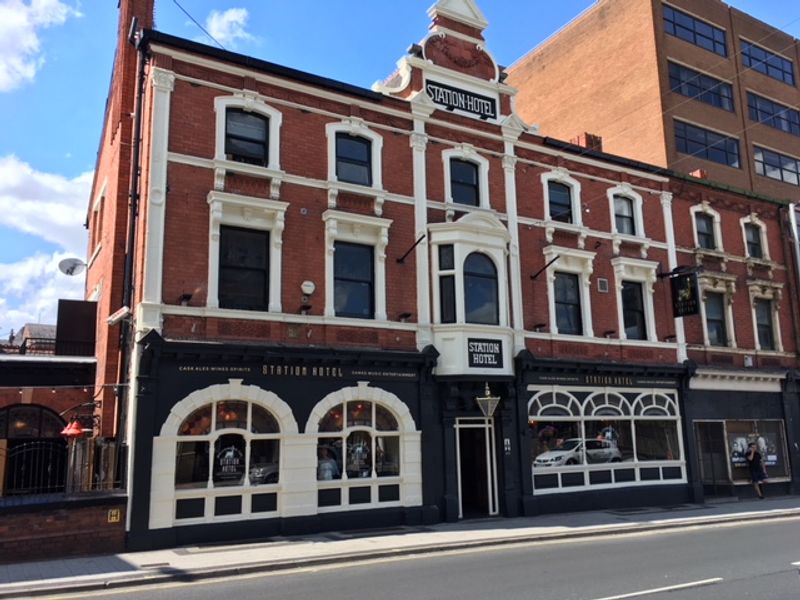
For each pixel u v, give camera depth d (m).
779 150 34.47
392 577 9.98
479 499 17.81
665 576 9.55
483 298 17.64
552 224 19.62
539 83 36.84
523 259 19.09
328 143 16.48
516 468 17.50
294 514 14.26
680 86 30.88
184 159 14.49
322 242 15.95
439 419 16.70
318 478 15.00
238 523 13.66
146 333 13.37
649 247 21.86
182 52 14.82
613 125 31.92
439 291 17.27
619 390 20.00
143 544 12.53
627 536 14.41
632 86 31.20
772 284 24.55
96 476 14.68
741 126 32.91
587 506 18.55
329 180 16.19
